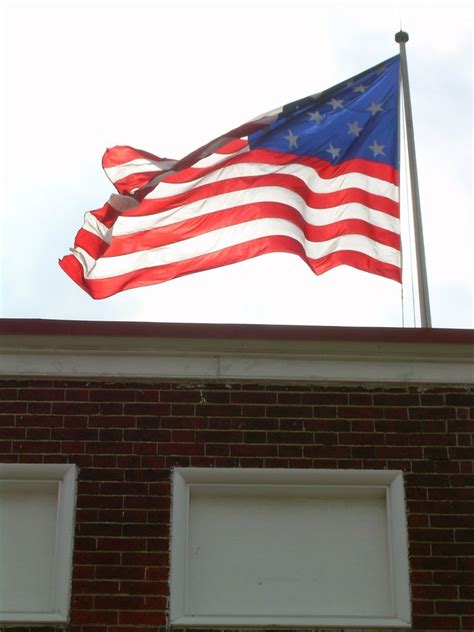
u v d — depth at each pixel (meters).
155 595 7.79
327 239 9.40
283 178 9.46
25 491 8.06
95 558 7.87
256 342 8.28
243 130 9.54
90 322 8.25
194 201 9.34
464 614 7.80
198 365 8.30
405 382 8.30
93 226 9.13
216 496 8.06
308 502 8.07
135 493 8.02
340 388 8.30
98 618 7.74
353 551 7.96
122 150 9.44
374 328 8.27
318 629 7.75
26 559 7.91
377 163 9.67
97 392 8.25
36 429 8.16
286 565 7.92
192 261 9.22
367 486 8.06
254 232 9.29
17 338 8.27
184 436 8.15
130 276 9.14
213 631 7.73
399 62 10.04
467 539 7.96
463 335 8.28
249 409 8.23
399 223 9.50
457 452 8.16
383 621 7.77
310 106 9.74
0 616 7.73
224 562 7.91
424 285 9.50
